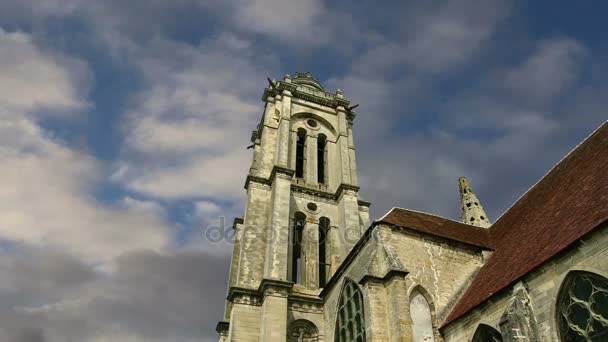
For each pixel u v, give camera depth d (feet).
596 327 50.29
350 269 95.61
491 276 75.72
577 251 54.65
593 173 71.67
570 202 71.00
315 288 118.62
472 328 68.80
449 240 89.30
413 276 81.41
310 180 150.61
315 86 195.72
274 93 177.06
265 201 135.44
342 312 95.45
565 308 55.16
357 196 141.28
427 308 78.43
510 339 56.39
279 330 98.32
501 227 100.07
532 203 92.32
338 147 162.30
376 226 87.20
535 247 67.97
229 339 101.86
